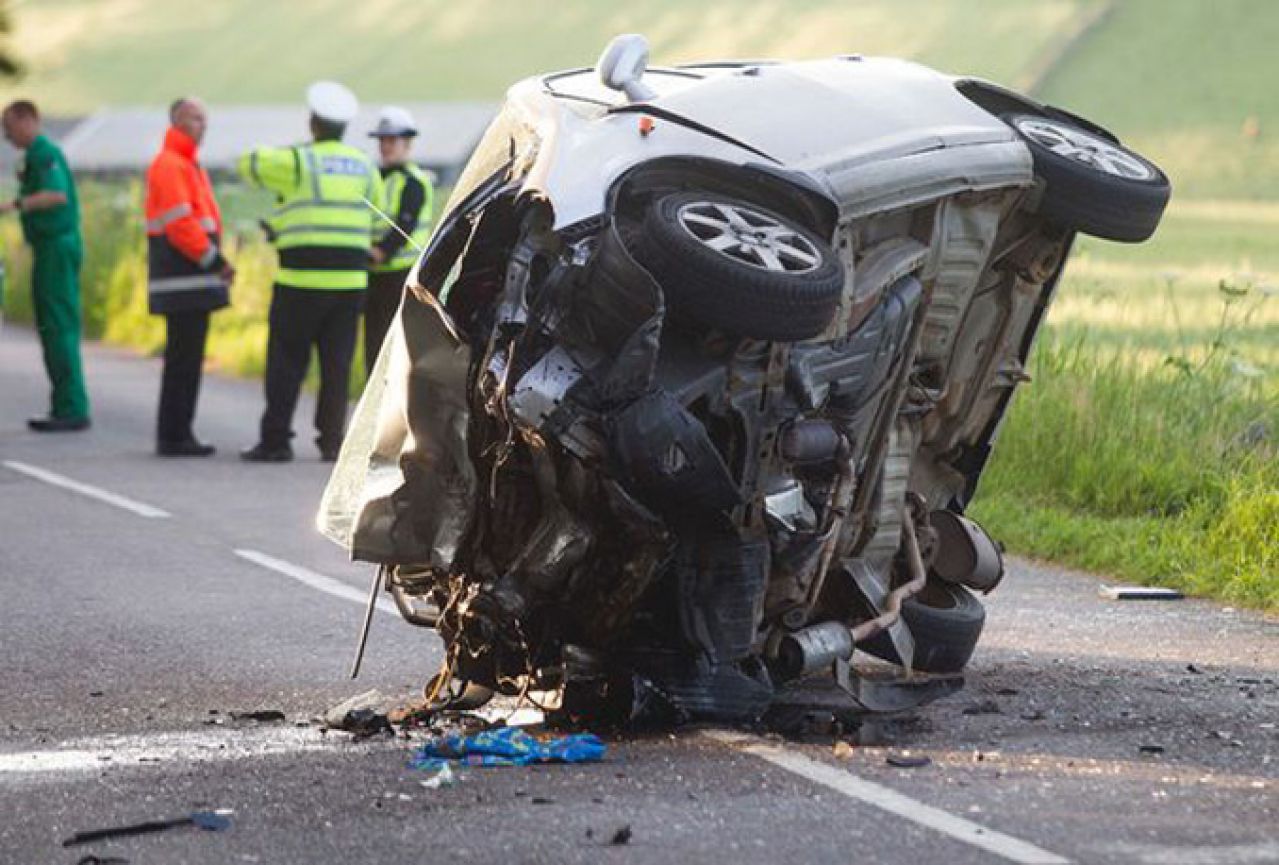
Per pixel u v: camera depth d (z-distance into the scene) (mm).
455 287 13547
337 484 14508
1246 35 148125
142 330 51031
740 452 13070
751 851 10617
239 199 87750
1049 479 24281
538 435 12664
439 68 188875
